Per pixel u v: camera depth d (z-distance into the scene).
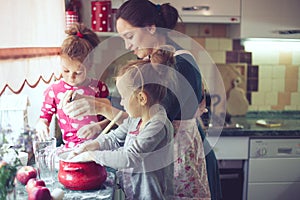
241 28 2.50
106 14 2.18
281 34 2.54
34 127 1.51
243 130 2.43
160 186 1.09
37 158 1.27
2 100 1.38
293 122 2.74
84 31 1.38
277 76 2.94
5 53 0.92
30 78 1.13
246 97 2.94
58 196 1.05
